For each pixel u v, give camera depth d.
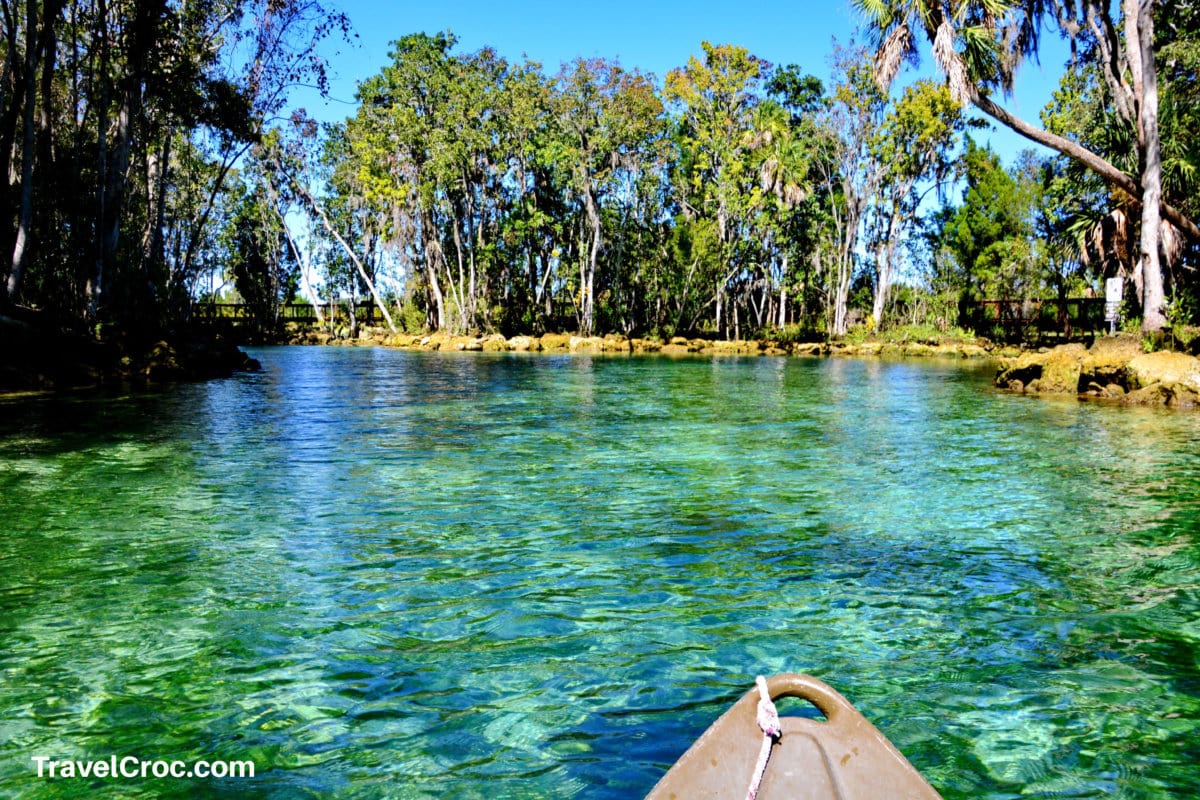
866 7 21.52
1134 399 18.48
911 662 4.59
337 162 60.03
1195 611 5.34
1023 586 5.86
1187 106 25.48
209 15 28.50
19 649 4.74
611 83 50.16
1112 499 8.60
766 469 10.39
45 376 19.86
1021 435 13.31
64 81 29.50
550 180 56.78
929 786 2.24
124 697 4.17
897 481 9.60
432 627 5.09
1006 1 21.14
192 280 55.06
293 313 77.62
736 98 52.78
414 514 7.99
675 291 55.50
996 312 50.38
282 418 15.50
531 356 43.91
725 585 5.89
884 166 52.72
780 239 53.09
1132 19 21.91
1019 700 4.12
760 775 2.26
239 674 4.43
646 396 20.61
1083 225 26.50
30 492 8.86
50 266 25.41
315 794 3.32
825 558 6.54
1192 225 22.98
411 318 61.47
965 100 21.02
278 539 7.05
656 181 54.34
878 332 53.31
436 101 53.31
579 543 6.97
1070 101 38.31
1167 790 3.34
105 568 6.23
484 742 3.73
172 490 9.01
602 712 4.01
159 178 39.22
